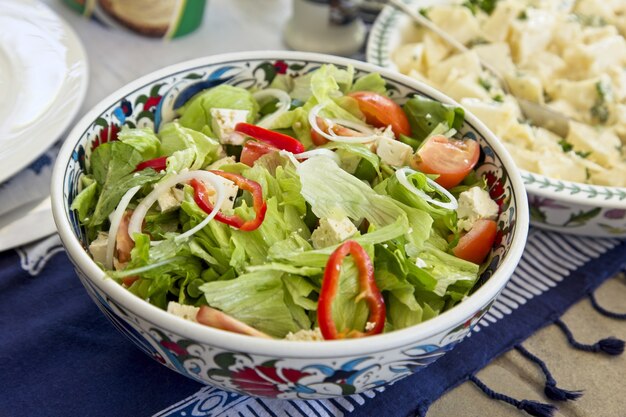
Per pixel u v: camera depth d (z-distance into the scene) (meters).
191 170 0.48
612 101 0.69
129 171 0.48
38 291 0.52
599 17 0.80
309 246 0.45
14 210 0.55
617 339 0.52
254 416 0.46
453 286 0.45
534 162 0.63
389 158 0.50
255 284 0.42
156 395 0.47
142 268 0.42
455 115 0.52
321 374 0.38
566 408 0.48
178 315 0.41
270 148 0.49
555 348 0.52
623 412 0.48
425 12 0.77
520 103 0.70
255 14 0.84
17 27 0.64
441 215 0.47
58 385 0.47
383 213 0.46
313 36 0.77
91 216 0.47
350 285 0.42
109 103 0.49
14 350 0.48
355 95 0.52
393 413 0.47
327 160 0.47
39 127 0.56
